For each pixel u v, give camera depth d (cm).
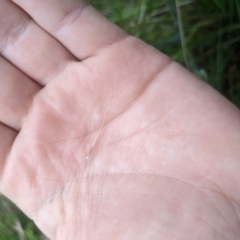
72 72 16
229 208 13
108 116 15
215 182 13
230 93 20
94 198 14
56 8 16
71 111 15
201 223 13
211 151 14
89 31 16
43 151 15
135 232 13
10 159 15
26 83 16
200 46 21
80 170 15
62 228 14
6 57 16
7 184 15
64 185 14
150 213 13
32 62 16
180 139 14
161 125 15
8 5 16
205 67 21
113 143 15
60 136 15
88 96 16
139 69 15
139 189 14
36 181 15
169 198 13
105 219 13
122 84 15
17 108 16
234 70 21
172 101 15
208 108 14
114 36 16
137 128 15
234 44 20
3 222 21
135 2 22
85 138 15
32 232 21
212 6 20
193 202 13
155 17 21
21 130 16
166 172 14
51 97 16
